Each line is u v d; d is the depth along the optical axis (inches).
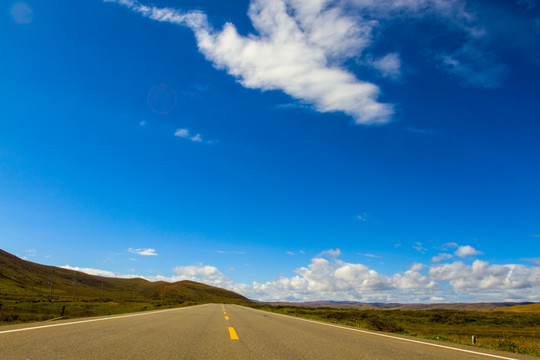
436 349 394.3
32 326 453.1
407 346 412.8
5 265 7190.0
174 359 257.4
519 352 464.8
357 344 411.5
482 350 408.5
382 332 661.3
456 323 2057.1
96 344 311.7
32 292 5231.3
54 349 273.6
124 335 394.6
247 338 428.1
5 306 1421.0
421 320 2160.4
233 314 1167.0
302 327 671.8
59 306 1763.0
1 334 350.9
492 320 2202.3
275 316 1173.7
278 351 325.4
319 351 336.5
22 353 251.0
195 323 653.3
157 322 634.8
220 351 309.9
